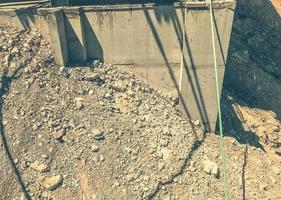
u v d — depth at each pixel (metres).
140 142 20.53
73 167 18.75
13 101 20.27
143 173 19.39
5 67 20.94
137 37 21.41
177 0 21.41
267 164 23.11
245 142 24.69
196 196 19.50
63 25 20.66
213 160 21.42
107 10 20.59
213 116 23.00
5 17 21.72
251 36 31.92
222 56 20.98
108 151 19.55
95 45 21.86
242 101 28.98
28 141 19.19
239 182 20.80
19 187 17.98
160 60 22.11
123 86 22.17
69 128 19.86
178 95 22.95
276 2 33.25
